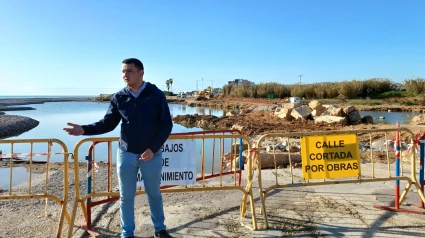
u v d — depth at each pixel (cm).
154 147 371
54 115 5259
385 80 5519
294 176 751
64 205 432
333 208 529
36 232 475
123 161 385
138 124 376
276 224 468
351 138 491
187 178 475
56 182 798
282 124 2469
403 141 1340
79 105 10231
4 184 858
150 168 389
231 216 503
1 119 3512
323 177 484
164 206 555
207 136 475
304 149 482
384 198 573
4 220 530
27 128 3203
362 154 1061
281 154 919
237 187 470
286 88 6819
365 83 5494
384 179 500
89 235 453
